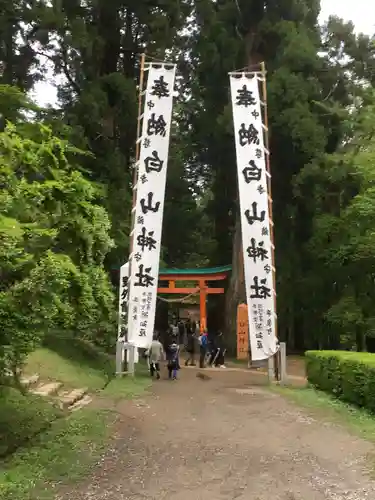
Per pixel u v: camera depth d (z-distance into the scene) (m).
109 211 18.00
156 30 20.59
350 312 18.12
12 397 8.00
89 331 14.29
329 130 22.23
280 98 21.42
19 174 6.05
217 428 7.90
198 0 23.47
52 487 4.99
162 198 14.05
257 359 13.51
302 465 5.87
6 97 7.61
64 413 8.17
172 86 14.45
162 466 5.83
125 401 10.10
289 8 23.42
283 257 23.80
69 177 6.51
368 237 16.39
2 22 17.27
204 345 18.92
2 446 6.09
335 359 10.52
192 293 23.91
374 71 23.88
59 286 5.56
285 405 9.99
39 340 5.79
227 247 28.23
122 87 19.64
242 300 23.14
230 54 23.67
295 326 27.67
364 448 6.54
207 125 24.83
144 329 13.77
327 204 23.20
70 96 21.92
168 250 30.83
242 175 14.03
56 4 17.80
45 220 5.95
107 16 20.67
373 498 4.77
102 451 6.34
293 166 22.94
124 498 4.79
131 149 22.84
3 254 4.67
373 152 16.36
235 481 5.32
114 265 19.58
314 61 22.16
